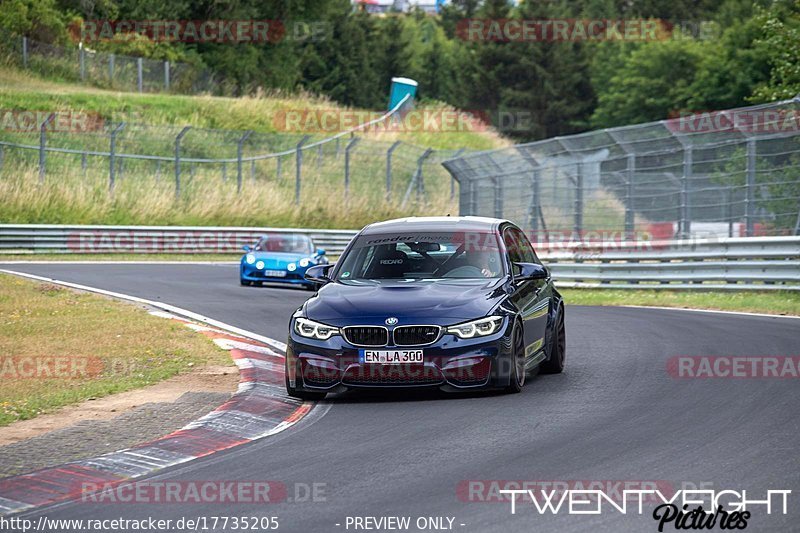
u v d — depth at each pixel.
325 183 174.00
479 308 34.84
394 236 39.88
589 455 25.84
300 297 77.31
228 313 64.69
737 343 46.56
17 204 136.00
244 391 36.41
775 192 80.31
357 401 35.59
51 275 91.88
